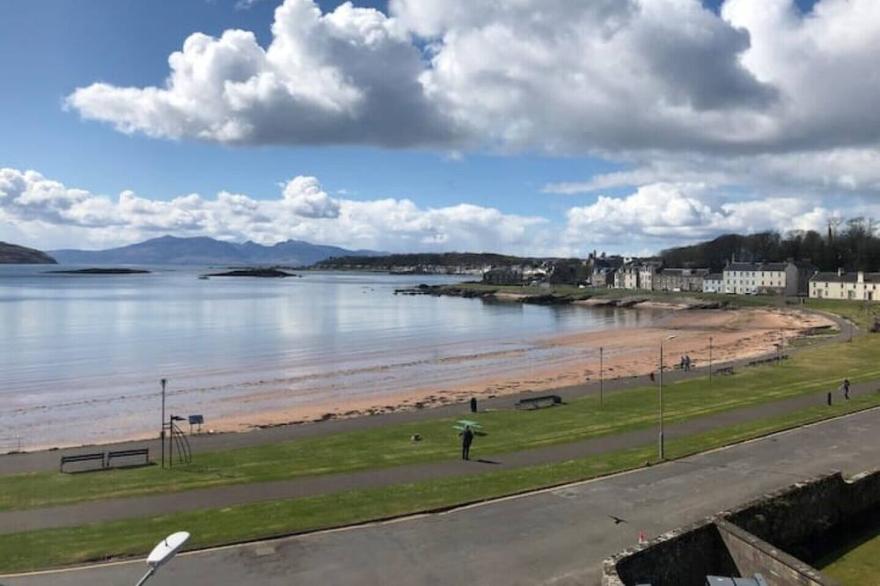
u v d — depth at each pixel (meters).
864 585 17.08
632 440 29.83
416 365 66.56
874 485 22.03
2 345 78.38
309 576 16.53
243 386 54.94
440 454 27.95
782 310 128.12
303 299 172.88
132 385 55.22
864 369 52.56
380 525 19.75
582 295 180.38
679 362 65.44
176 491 22.98
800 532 19.59
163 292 192.62
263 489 23.16
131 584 15.98
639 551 15.94
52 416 43.84
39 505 21.55
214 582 16.19
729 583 14.32
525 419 35.47
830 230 192.38
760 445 28.48
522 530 19.38
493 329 103.94
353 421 35.94
